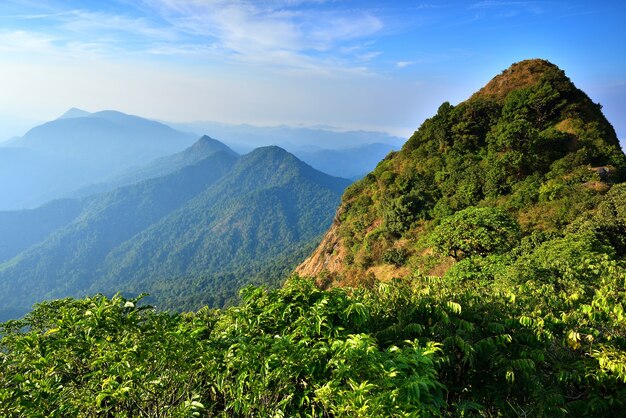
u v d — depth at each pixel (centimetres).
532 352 529
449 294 666
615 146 3988
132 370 365
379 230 4941
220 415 427
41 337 409
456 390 524
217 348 436
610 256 1791
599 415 504
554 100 4603
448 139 5328
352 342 396
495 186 4009
